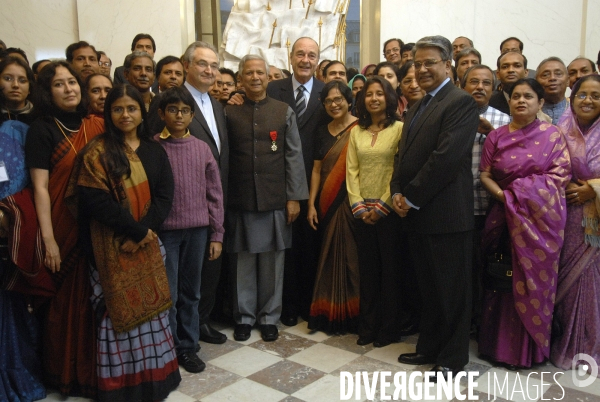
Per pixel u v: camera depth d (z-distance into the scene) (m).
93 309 2.42
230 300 3.37
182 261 2.76
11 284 2.36
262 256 3.19
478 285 3.11
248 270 3.19
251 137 3.08
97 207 2.25
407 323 3.24
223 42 5.81
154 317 2.42
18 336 2.43
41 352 2.55
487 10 5.90
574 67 3.91
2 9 5.27
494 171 2.78
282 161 3.13
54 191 2.43
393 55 5.00
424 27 5.88
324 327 3.24
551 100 3.50
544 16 5.86
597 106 2.68
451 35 5.90
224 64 5.79
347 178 3.08
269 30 5.77
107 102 2.35
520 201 2.61
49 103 2.46
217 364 2.80
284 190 3.14
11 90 2.46
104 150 2.30
